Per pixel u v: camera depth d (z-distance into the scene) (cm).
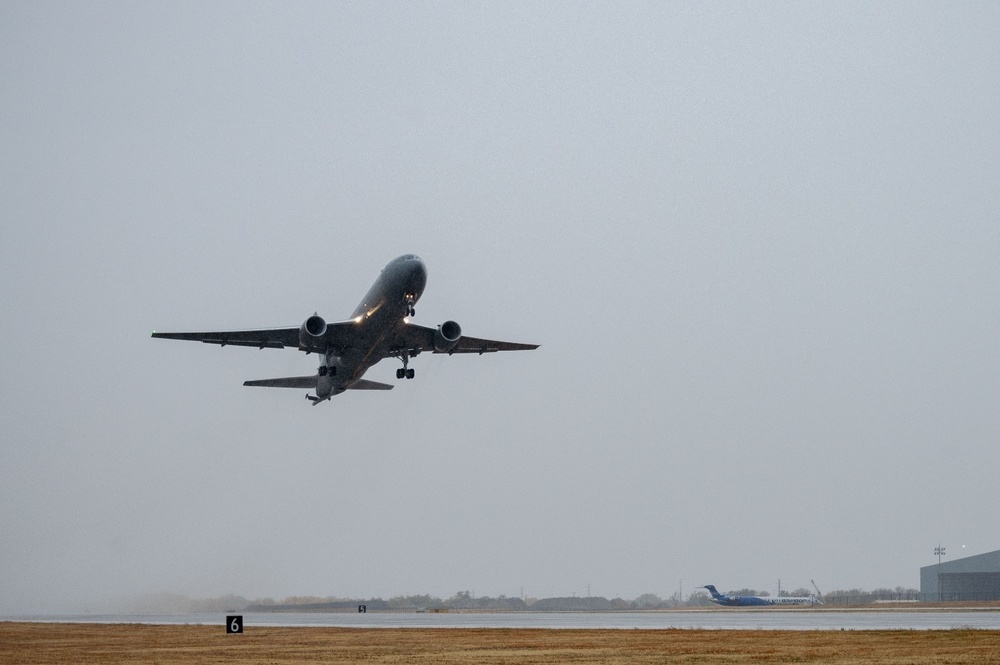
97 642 14725
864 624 17950
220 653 12062
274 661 10712
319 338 19562
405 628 18038
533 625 19375
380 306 18838
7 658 11681
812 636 13812
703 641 13125
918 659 9962
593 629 16975
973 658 9988
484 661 10419
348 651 12069
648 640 13488
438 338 19925
